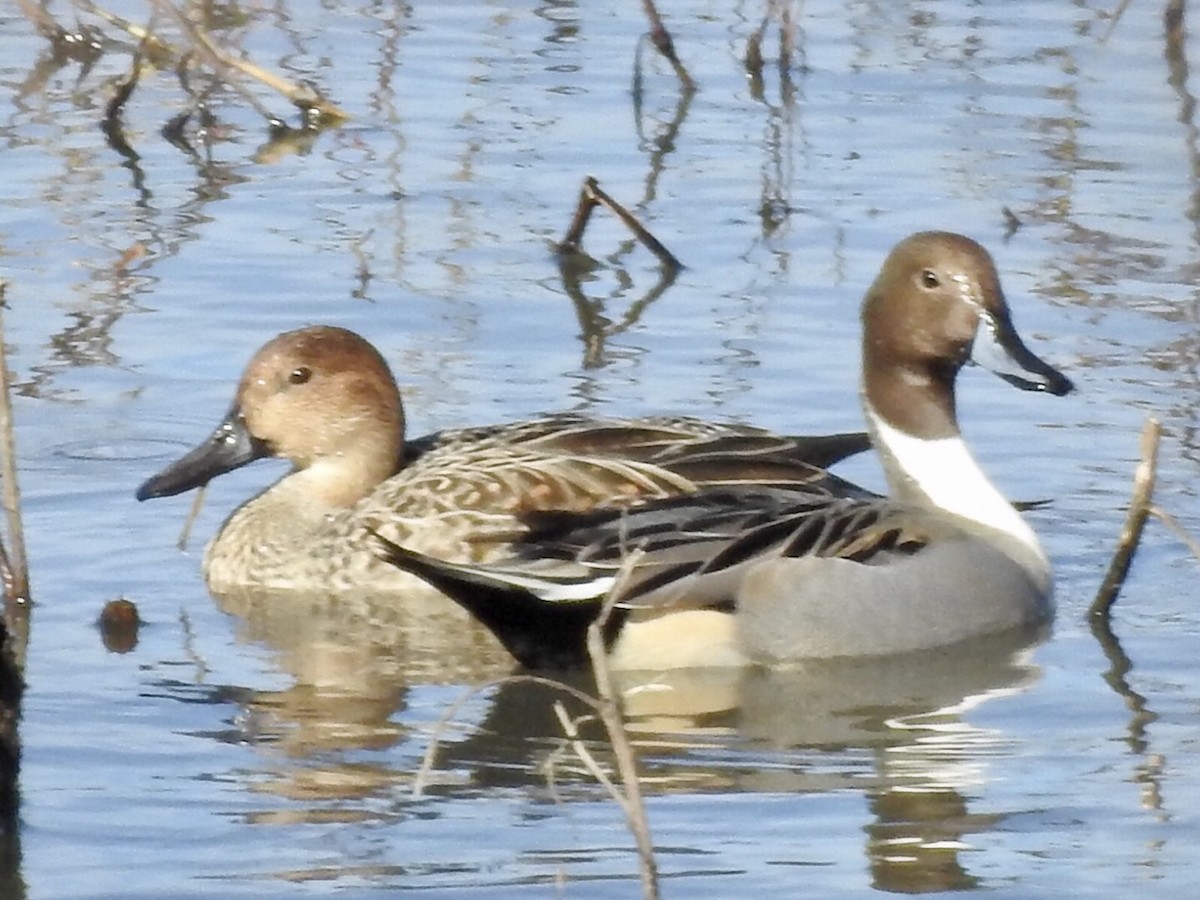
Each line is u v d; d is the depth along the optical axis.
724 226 18.47
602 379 15.71
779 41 23.06
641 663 12.32
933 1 24.22
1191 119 20.77
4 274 17.17
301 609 13.42
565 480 13.93
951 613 12.65
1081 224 18.41
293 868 9.68
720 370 15.83
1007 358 13.08
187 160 19.86
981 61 22.34
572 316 16.77
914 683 12.15
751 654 12.40
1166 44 22.55
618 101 21.47
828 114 21.06
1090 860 9.85
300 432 14.19
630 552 12.28
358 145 20.30
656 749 11.13
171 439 14.89
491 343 16.28
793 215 18.67
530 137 20.55
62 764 10.72
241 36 22.89
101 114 20.98
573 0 24.30
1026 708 11.69
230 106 21.33
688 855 9.85
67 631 12.52
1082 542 13.74
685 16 23.91
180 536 14.01
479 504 13.91
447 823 10.17
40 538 13.68
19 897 9.42
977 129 20.61
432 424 15.05
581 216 17.86
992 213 18.62
